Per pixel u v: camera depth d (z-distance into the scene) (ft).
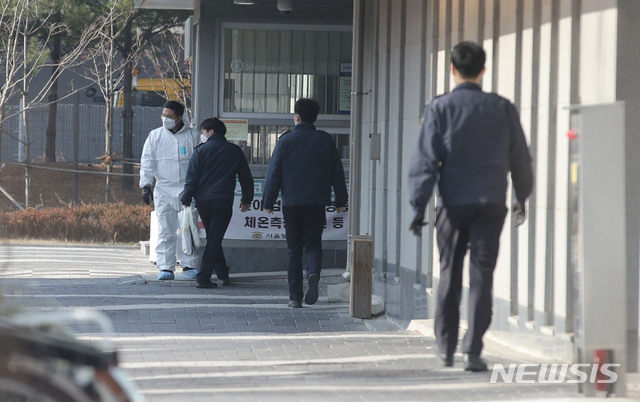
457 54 65.87
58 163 285.64
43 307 102.89
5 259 75.31
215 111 141.90
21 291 50.06
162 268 131.75
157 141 132.77
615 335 57.00
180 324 97.19
